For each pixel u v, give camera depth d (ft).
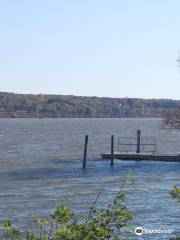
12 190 138.00
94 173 179.83
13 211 107.55
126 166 201.05
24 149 304.50
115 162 216.13
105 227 33.42
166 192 132.36
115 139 418.51
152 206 111.14
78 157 248.73
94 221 33.65
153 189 138.51
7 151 288.10
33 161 227.81
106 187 143.23
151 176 169.27
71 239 32.50
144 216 100.22
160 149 306.35
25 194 131.03
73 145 343.26
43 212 106.32
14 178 164.45
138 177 166.71
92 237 32.73
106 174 176.55
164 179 161.89
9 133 542.98
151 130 604.08
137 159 220.02
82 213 102.94
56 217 32.63
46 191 136.05
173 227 90.84
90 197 125.49
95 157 245.24
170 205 112.27
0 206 113.60
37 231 86.58
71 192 134.10
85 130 617.21
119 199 36.14
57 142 378.12
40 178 164.86
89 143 366.22
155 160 216.54
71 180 160.15
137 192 132.67
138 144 232.12
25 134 519.60
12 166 205.16
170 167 196.54
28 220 97.14
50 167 201.36
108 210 34.37
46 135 496.23
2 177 166.91
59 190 137.90
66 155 262.06
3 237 63.72
